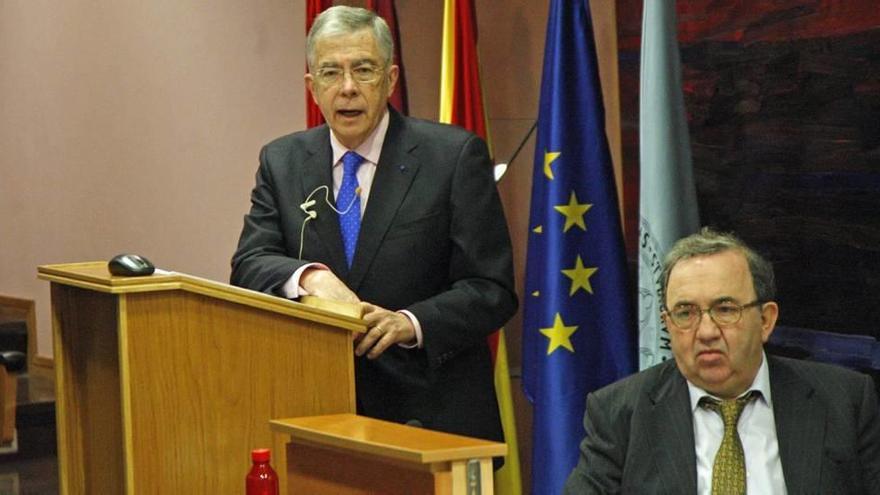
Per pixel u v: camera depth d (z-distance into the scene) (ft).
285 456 9.84
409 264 12.57
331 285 12.03
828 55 15.07
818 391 10.96
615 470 11.17
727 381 10.71
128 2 28.45
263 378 10.62
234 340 10.51
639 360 15.26
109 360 10.52
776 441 10.92
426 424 12.38
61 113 31.81
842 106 14.94
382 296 12.57
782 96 15.64
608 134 18.80
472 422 12.60
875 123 14.60
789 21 15.52
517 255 19.88
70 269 10.97
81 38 30.71
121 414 10.16
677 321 10.73
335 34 12.48
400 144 12.86
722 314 10.58
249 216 13.34
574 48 16.19
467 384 12.66
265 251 12.95
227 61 24.79
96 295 10.77
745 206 16.12
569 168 16.02
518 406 19.86
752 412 11.00
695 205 15.10
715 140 16.48
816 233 15.28
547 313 15.96
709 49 16.51
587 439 11.43
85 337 11.05
